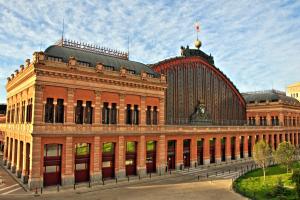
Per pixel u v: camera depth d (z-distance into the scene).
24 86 39.84
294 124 96.06
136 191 34.06
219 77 77.56
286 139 90.69
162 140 48.41
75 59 37.44
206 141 60.19
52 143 35.00
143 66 50.94
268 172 47.97
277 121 88.38
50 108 35.59
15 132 43.50
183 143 54.88
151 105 47.50
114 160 41.34
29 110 36.84
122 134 42.12
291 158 45.19
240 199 30.48
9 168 46.50
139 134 44.47
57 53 39.28
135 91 44.69
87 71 38.53
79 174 37.72
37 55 34.22
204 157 59.50
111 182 38.53
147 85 46.34
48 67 34.84
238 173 48.53
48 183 35.00
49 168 35.16
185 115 64.88
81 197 30.67
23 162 36.69
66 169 35.81
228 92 81.19
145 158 45.28
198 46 73.62
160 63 60.06
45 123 34.53
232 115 82.06
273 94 93.44
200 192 33.88
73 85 37.31
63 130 35.94
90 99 39.16
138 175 43.78
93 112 39.31
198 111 67.81
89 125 38.50
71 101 37.03
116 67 45.09
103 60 44.50
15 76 45.38
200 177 44.44
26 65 38.94
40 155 33.78
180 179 42.59
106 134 40.12
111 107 41.66
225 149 65.81
